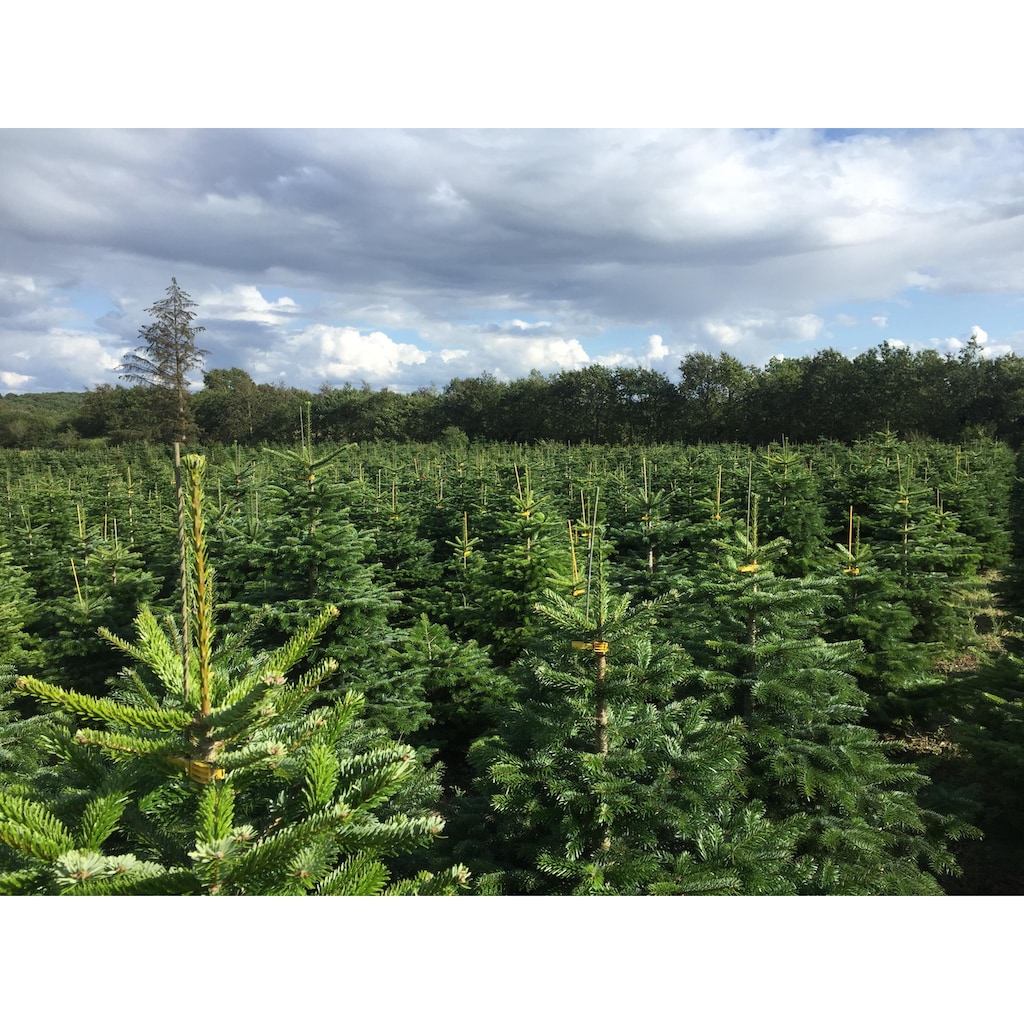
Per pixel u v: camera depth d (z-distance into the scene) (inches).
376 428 2356.1
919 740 322.3
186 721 79.6
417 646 326.3
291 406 2417.6
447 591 423.2
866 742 223.5
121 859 70.7
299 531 322.7
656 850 171.0
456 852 184.2
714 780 171.3
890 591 328.5
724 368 2145.7
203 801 78.2
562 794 164.6
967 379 1694.1
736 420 1999.3
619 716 183.6
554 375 2404.0
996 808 242.1
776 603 236.4
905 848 213.2
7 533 573.0
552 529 458.6
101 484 777.6
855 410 1764.3
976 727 255.8
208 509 482.3
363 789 85.5
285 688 99.5
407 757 89.6
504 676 314.0
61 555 512.4
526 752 191.9
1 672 285.1
